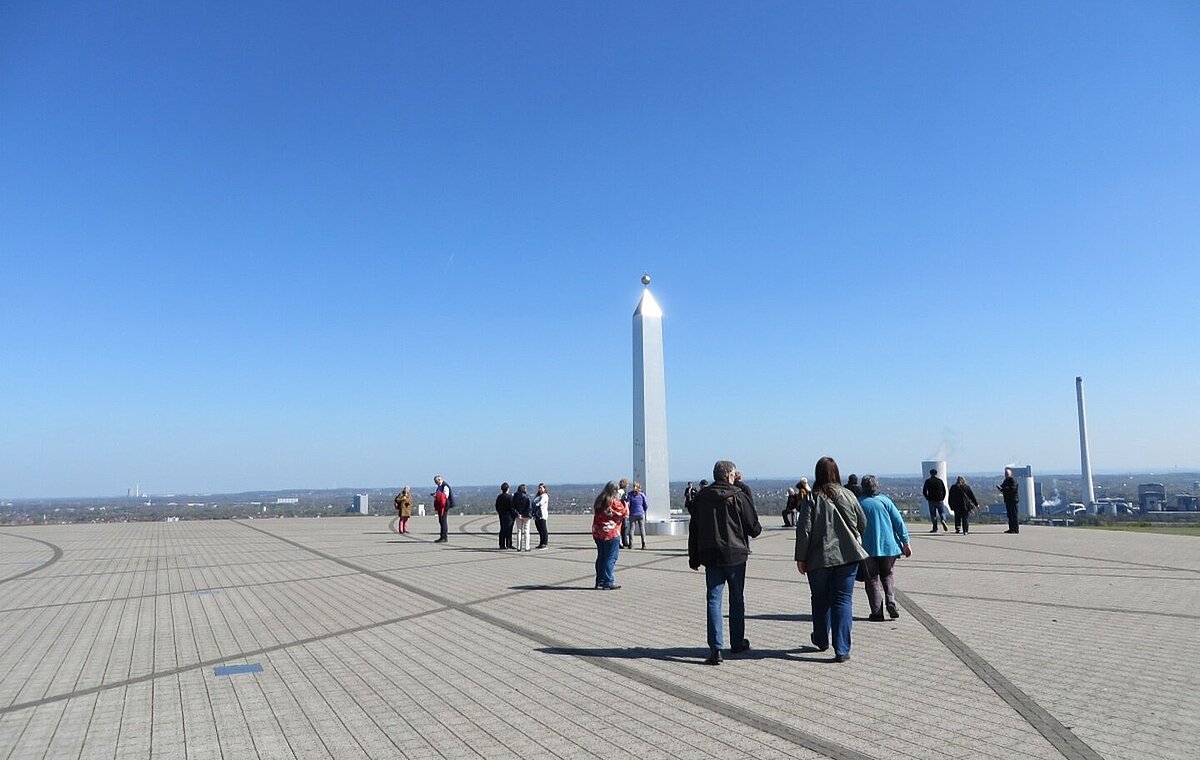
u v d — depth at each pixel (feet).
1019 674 22.95
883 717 18.98
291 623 33.68
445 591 42.91
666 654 26.58
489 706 20.66
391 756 17.06
